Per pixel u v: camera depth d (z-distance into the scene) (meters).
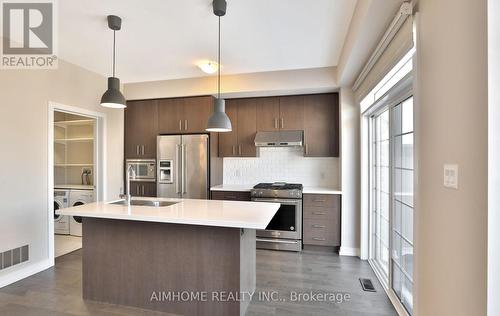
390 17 1.80
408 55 1.73
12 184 2.63
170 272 2.16
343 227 3.44
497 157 0.93
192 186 3.91
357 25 2.04
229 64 3.33
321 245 3.56
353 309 2.19
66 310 2.17
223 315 2.05
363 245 3.27
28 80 2.79
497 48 0.93
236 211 2.11
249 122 4.07
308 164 4.20
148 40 2.66
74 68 3.34
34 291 2.46
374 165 3.19
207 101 3.94
